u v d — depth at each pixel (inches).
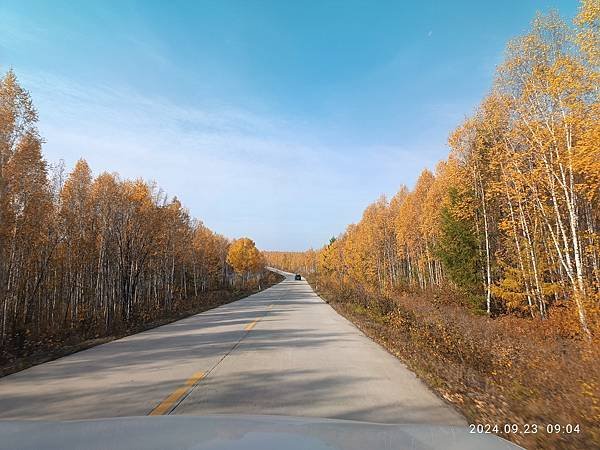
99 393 254.2
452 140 962.1
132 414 209.2
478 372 324.2
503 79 708.7
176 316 902.4
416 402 232.7
